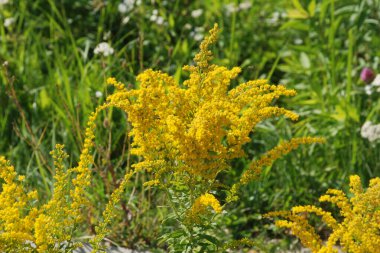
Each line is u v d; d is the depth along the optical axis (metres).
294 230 3.90
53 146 6.01
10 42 8.21
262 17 8.71
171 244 4.34
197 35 7.81
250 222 5.73
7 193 3.78
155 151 4.08
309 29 7.42
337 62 7.34
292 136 6.43
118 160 6.29
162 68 7.63
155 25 8.27
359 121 6.41
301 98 7.30
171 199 4.34
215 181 4.26
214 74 4.07
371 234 3.69
